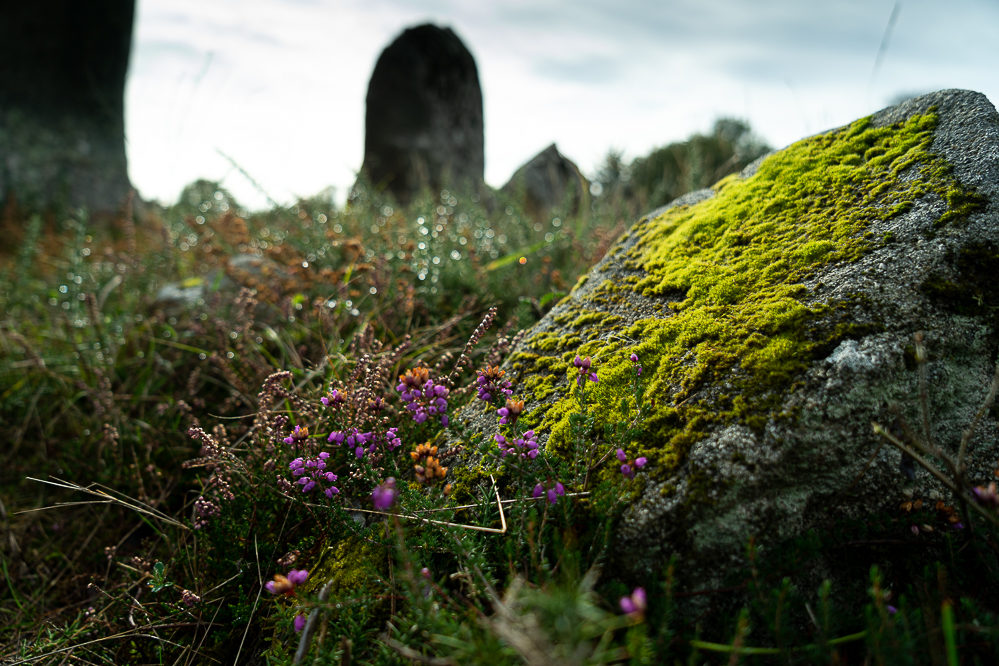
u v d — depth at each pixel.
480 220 4.30
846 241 1.84
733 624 1.32
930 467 1.34
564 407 1.85
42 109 9.27
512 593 1.10
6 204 8.34
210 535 2.01
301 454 1.90
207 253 4.04
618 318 2.10
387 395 2.25
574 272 3.58
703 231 2.23
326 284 3.54
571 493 1.56
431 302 3.27
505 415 1.58
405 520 1.61
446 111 10.59
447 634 1.25
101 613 1.98
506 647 1.10
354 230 4.12
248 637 1.78
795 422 1.49
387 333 3.02
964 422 1.55
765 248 2.00
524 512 1.54
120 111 10.38
